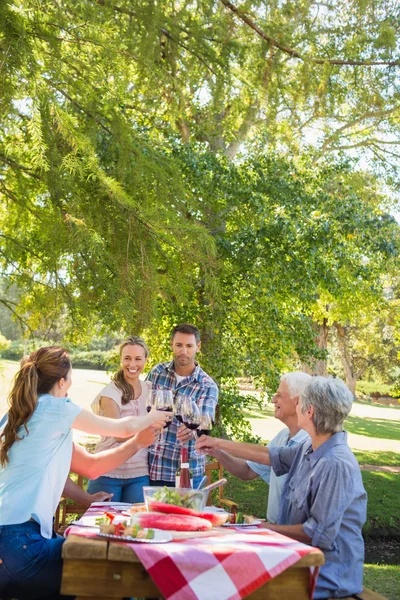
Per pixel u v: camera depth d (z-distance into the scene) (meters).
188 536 2.41
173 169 6.15
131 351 4.37
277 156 9.77
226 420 9.07
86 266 4.94
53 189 4.95
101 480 4.26
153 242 5.14
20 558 2.57
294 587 2.24
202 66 6.40
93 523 2.62
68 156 4.66
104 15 5.01
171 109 6.91
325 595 2.68
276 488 3.58
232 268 8.66
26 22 4.22
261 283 9.02
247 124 8.40
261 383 9.39
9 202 6.80
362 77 7.15
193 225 5.16
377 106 7.42
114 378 4.43
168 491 2.73
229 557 2.15
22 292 6.33
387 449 15.10
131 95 7.63
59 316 5.81
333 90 7.15
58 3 4.68
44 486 2.72
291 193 9.52
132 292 4.96
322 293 12.34
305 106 7.36
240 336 9.28
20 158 6.15
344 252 9.80
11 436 2.77
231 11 6.26
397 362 33.53
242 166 9.42
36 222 6.40
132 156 6.00
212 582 2.12
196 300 8.98
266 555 2.17
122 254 5.08
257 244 8.99
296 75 6.77
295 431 3.65
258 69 6.57
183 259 5.37
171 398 3.29
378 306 14.52
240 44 6.16
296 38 6.45
